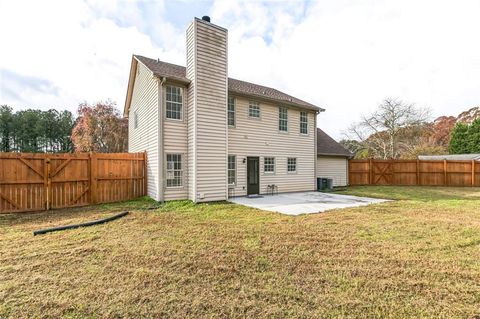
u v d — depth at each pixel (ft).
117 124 78.43
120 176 30.58
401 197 35.58
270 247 13.73
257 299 8.51
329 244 14.28
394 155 86.43
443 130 110.42
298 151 44.52
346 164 56.54
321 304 8.21
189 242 14.61
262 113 39.68
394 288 9.27
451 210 24.72
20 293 8.87
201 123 29.60
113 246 13.83
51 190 25.31
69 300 8.43
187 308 7.97
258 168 38.96
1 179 22.84
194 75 29.25
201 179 29.48
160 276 10.19
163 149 29.01
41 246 13.80
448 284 9.57
